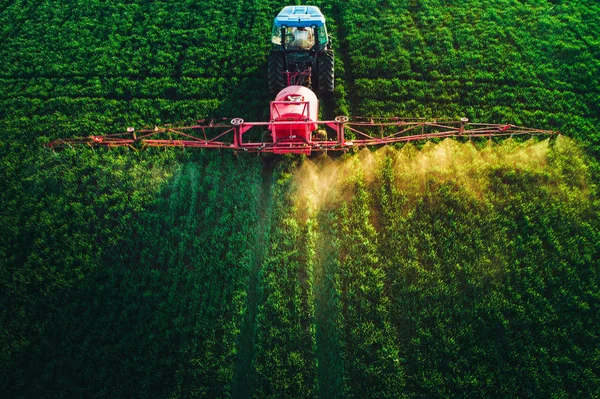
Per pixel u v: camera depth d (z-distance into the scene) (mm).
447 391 9156
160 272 10852
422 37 15906
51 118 13859
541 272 10586
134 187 12219
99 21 17031
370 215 11633
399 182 12109
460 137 13039
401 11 16875
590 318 9953
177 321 10062
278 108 11781
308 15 12969
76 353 9727
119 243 11312
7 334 9953
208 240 11336
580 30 15945
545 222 11336
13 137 13477
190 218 11695
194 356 9672
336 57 15484
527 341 9672
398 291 10375
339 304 10211
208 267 10828
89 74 15172
